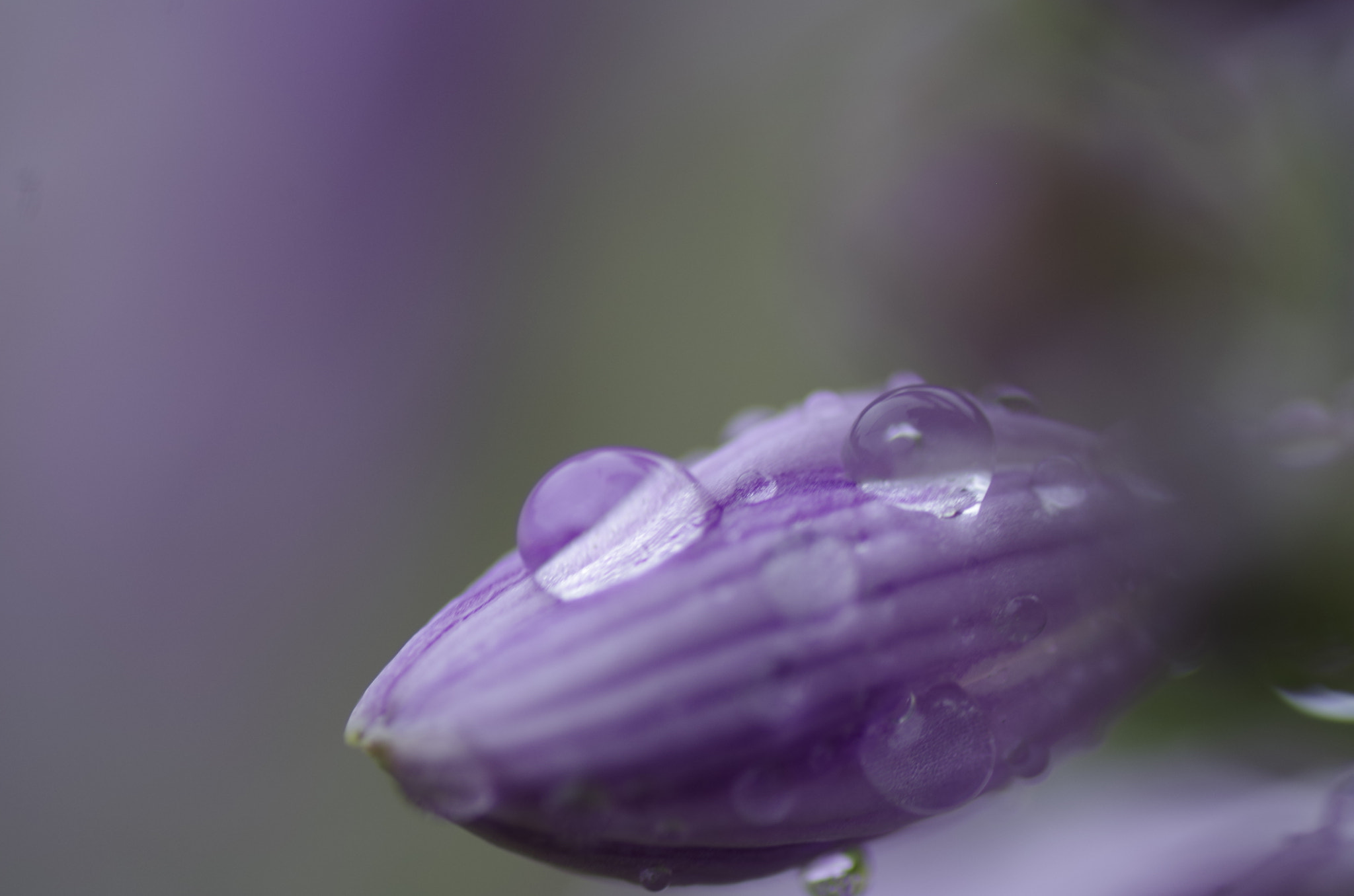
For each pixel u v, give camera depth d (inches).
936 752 3.1
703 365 9.4
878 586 3.1
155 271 7.5
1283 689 3.3
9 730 7.5
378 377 8.5
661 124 9.4
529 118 9.0
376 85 8.1
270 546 8.1
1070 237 3.8
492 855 8.6
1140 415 3.4
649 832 3.0
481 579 3.1
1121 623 3.2
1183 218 3.7
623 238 9.5
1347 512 3.3
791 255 8.7
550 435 9.2
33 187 6.7
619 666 3.0
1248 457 3.3
